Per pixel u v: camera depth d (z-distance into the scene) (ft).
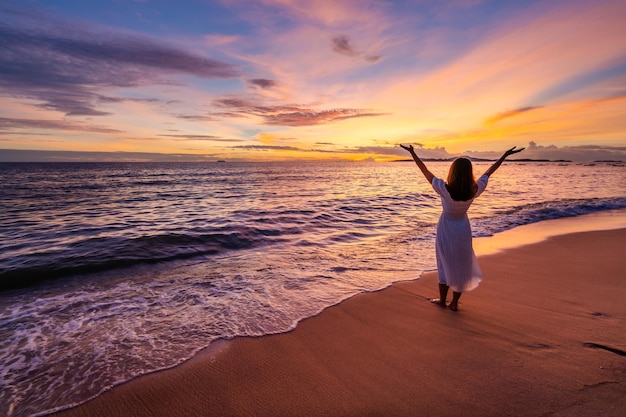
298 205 46.57
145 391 8.32
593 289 14.74
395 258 21.20
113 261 19.70
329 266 19.39
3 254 21.15
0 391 8.32
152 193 71.36
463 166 11.39
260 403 7.78
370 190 76.84
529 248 23.36
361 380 8.50
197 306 13.62
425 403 7.47
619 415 6.62
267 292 15.15
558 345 9.78
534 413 6.86
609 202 49.47
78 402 7.94
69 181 119.65
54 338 11.05
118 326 11.90
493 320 11.73
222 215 37.47
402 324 11.72
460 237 12.12
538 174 158.10
